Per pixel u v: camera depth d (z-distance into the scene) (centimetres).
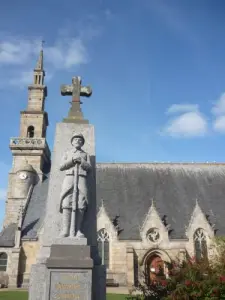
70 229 1007
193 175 4850
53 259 942
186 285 1151
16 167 4738
